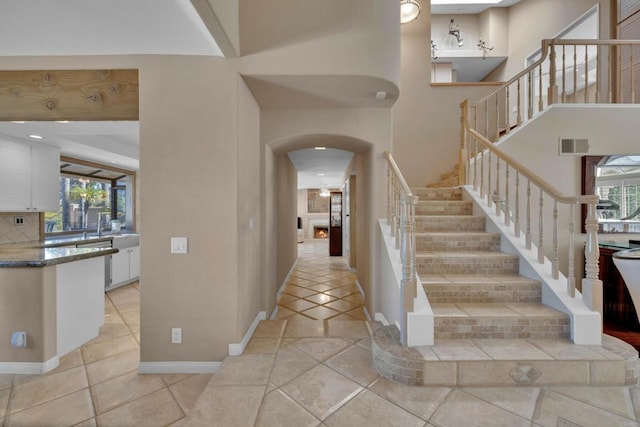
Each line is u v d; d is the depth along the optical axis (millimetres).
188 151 2193
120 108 2268
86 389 2002
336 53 2232
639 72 3615
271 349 2295
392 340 2092
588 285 2068
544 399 1676
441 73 6043
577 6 4438
